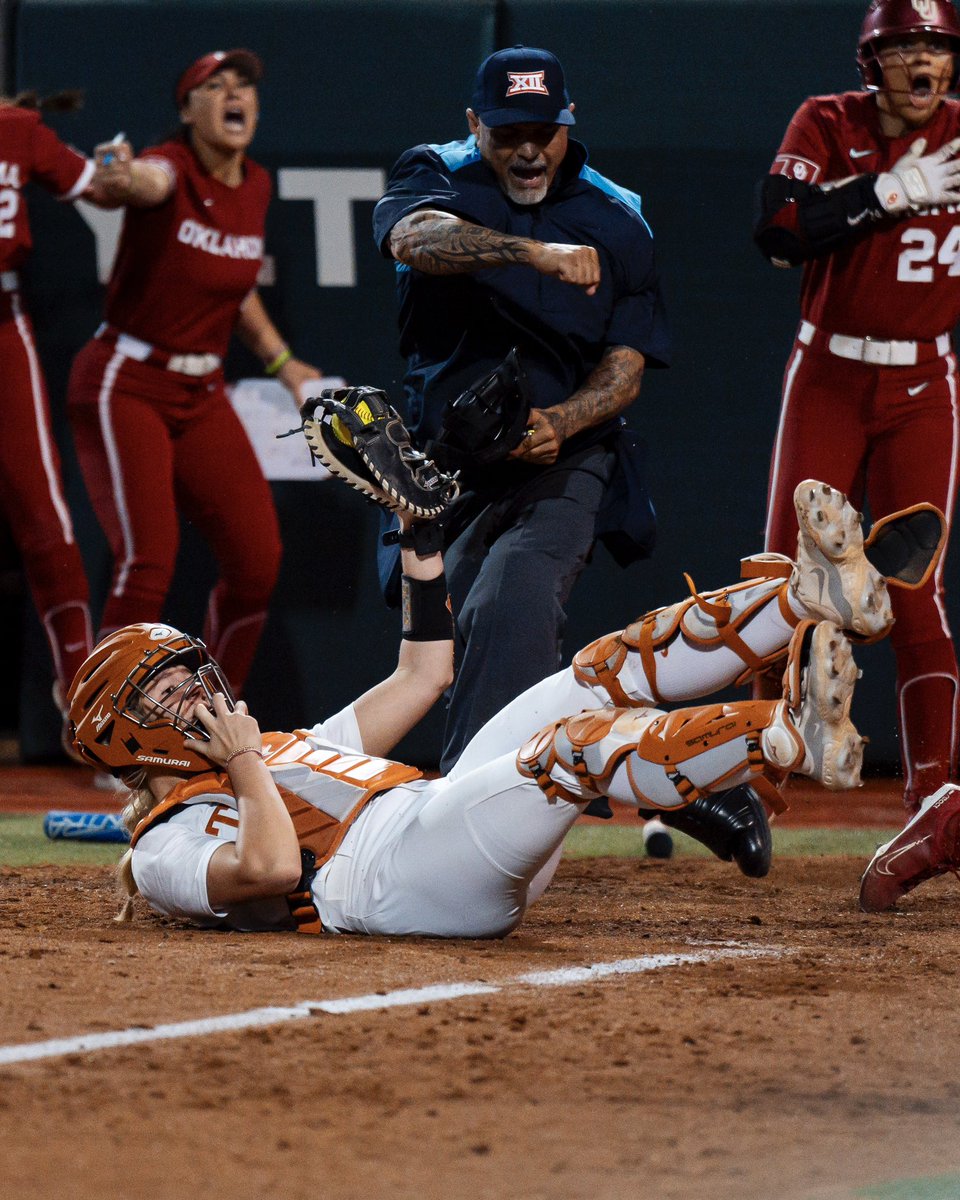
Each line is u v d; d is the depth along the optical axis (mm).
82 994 9219
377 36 27266
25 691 28328
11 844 19625
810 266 18797
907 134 18344
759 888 15641
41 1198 5957
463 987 9672
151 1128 6777
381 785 11414
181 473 25062
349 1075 7625
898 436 18703
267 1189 6086
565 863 17766
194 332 24297
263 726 27609
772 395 27266
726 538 27391
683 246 27266
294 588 27484
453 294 15695
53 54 27266
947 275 18234
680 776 9422
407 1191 6098
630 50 27156
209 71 23656
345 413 11727
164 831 11438
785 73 27094
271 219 27422
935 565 10688
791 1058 8141
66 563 25703
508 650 14320
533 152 15445
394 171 16281
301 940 11141
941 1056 8250
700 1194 6137
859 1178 6348
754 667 10203
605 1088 7523
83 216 27000
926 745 19016
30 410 25281
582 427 15078
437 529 12422
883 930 12672
